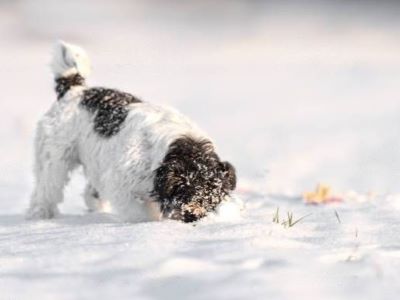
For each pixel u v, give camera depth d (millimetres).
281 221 8789
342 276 6219
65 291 5977
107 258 6773
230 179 8477
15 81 37312
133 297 5789
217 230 7730
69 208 11680
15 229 9102
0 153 20109
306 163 18812
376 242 7500
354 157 19484
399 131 22812
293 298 5668
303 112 27391
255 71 40312
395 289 5910
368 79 35844
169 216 8477
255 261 6539
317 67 40844
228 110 28188
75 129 9977
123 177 9039
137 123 9188
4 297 5902
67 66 10375
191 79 36625
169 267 6422
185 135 8789
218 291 5824
